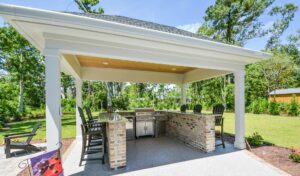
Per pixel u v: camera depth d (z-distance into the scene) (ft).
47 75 9.44
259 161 13.05
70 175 10.93
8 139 14.79
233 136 22.03
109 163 12.27
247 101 57.57
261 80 58.39
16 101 45.78
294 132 23.99
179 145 17.83
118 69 23.15
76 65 17.48
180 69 23.70
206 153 15.03
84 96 68.18
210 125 15.47
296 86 71.15
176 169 11.70
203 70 22.40
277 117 42.16
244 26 65.00
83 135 12.88
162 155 14.62
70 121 39.73
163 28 16.79
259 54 14.20
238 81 16.47
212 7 66.23
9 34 43.62
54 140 9.49
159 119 22.45
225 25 64.23
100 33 9.51
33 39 10.37
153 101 64.08
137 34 9.64
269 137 20.89
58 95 9.59
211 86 63.93
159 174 10.95
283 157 13.85
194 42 11.37
